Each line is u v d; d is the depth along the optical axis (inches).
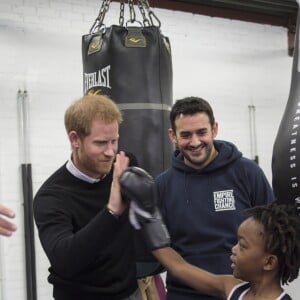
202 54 169.9
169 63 87.5
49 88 147.3
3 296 138.9
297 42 63.3
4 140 140.8
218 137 170.9
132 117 81.6
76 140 57.0
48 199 57.8
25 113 143.3
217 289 59.9
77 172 59.6
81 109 56.0
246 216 64.1
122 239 60.4
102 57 83.0
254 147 176.7
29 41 145.7
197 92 168.4
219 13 173.3
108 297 59.8
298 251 54.2
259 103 179.0
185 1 166.9
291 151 58.0
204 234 69.8
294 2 174.1
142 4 97.6
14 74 143.3
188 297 69.7
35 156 144.4
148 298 76.7
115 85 82.0
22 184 141.3
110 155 56.1
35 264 141.0
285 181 58.2
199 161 70.6
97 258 57.7
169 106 86.0
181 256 69.8
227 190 70.9
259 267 54.6
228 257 68.9
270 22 182.7
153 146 82.2
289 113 60.7
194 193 71.4
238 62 176.1
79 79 151.3
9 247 140.1
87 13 153.8
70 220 57.3
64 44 149.9
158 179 74.9
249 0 169.6
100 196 60.4
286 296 55.0
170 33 165.0
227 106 173.3
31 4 147.0
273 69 182.5
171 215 72.1
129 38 82.8
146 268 73.1
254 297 55.6
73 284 58.5
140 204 49.9
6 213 52.1
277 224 53.7
